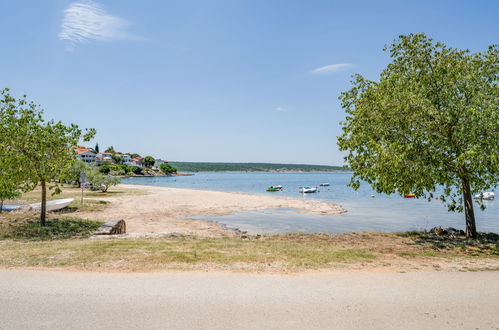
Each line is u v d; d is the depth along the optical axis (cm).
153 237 1190
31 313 455
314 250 957
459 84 1080
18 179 1342
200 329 414
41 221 1524
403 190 1180
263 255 850
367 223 2362
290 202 3722
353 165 1263
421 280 640
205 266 722
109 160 15950
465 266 782
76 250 866
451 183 1198
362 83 1323
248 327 421
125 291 548
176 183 10281
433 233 1428
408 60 1224
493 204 3828
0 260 750
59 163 1424
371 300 524
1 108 1366
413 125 1085
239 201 3747
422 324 438
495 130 975
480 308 497
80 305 486
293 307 490
